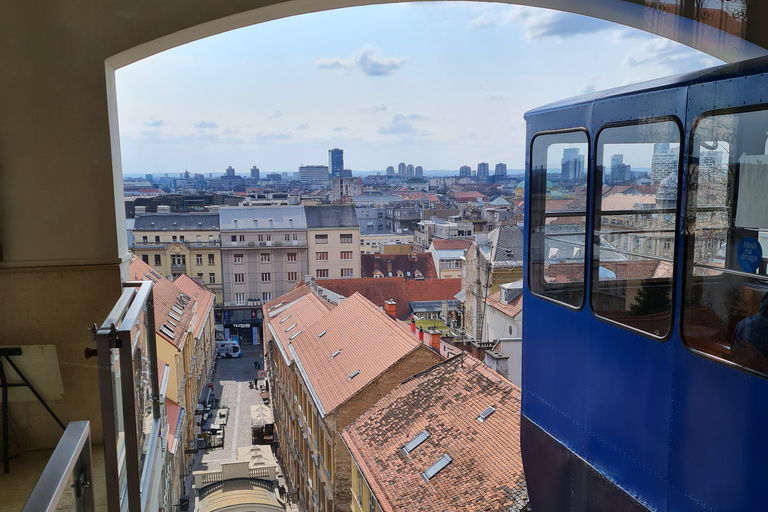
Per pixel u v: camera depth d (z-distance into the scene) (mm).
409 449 16031
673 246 4176
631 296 4637
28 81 4922
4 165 4957
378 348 24656
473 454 14117
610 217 4898
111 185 5094
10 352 4953
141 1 4930
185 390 27906
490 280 30750
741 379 3670
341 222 54906
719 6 5109
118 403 3895
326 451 21875
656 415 4406
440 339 25172
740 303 3637
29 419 4762
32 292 5039
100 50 4941
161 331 23297
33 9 4867
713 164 3830
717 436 3854
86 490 2703
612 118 4863
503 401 15656
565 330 5656
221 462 30656
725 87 3758
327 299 42438
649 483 4527
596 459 5227
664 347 4281
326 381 24891
